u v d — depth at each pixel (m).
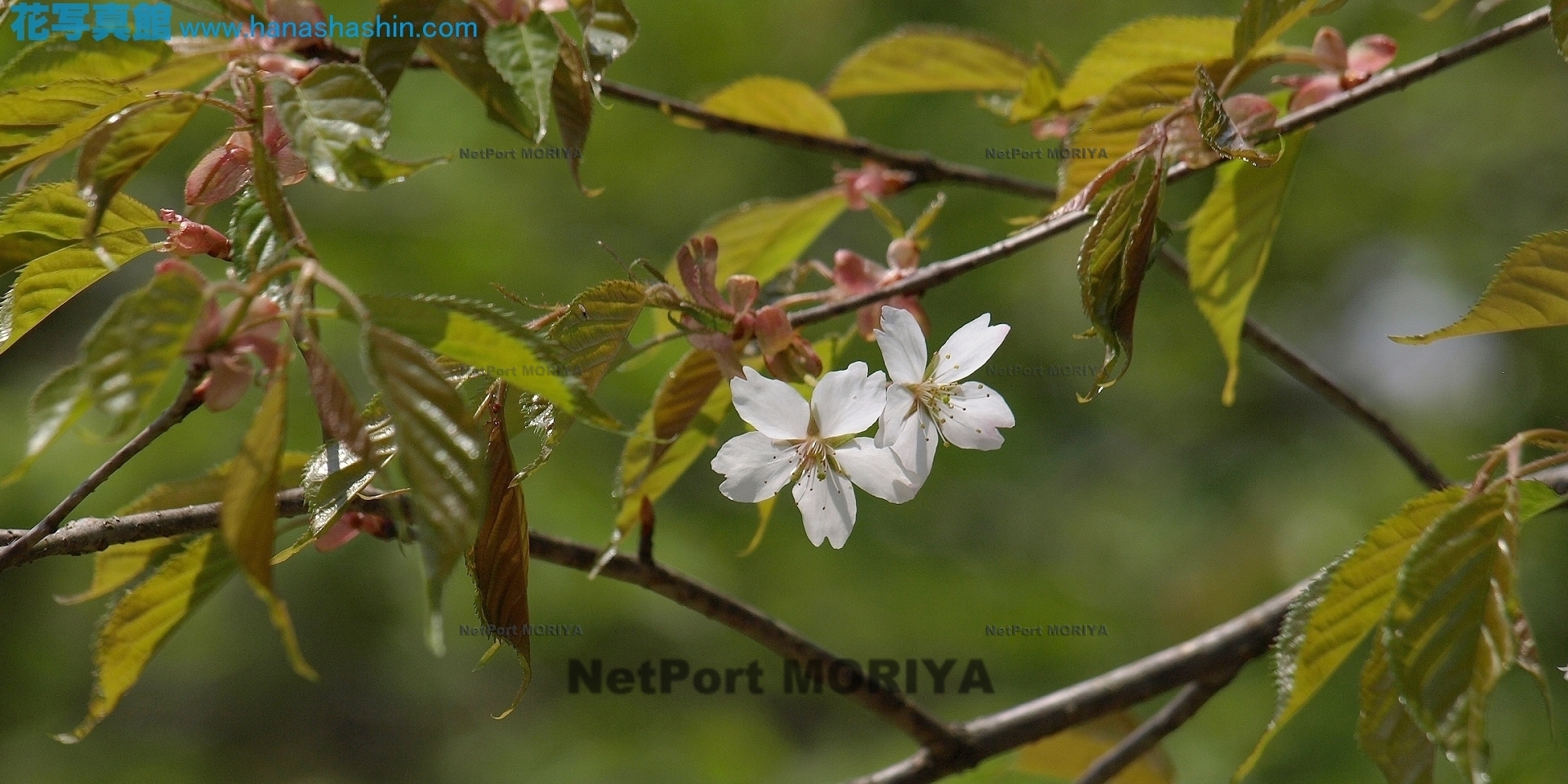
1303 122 0.79
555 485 1.68
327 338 1.55
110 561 0.77
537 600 1.72
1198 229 0.86
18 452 1.66
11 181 0.77
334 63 0.71
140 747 1.98
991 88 0.93
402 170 0.71
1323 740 1.67
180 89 0.77
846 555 1.86
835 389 0.75
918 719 0.85
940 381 0.76
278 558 0.74
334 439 0.74
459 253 1.78
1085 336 0.74
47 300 0.75
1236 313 0.87
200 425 1.64
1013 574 1.92
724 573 1.78
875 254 1.96
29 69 0.75
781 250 0.93
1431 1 1.74
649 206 1.96
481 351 0.70
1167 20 0.84
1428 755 0.74
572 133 0.74
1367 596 0.74
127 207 0.75
